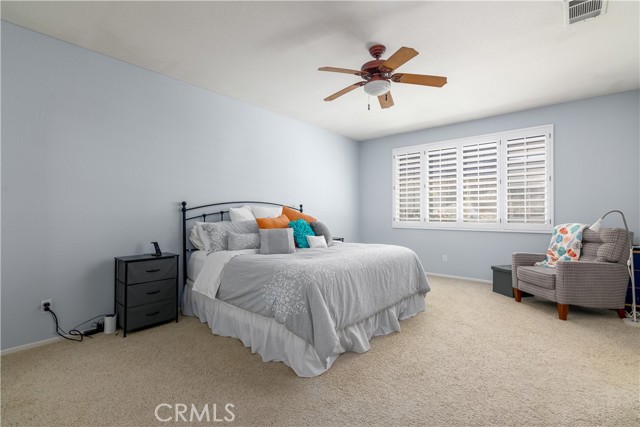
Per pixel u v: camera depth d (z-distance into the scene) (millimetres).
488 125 4547
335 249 3152
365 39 2488
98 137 2738
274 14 2180
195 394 1760
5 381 1893
